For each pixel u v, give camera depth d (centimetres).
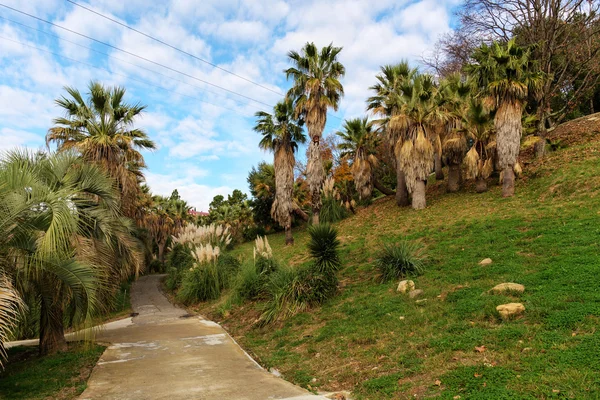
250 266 1385
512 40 1652
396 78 2247
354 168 2588
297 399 482
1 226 566
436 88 2178
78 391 552
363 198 2608
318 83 2103
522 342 509
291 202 2492
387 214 2169
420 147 1952
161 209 4794
